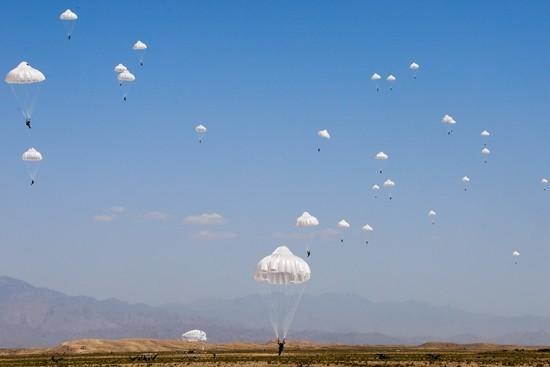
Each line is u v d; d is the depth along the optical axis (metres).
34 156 136.38
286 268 116.50
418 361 186.12
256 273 118.56
